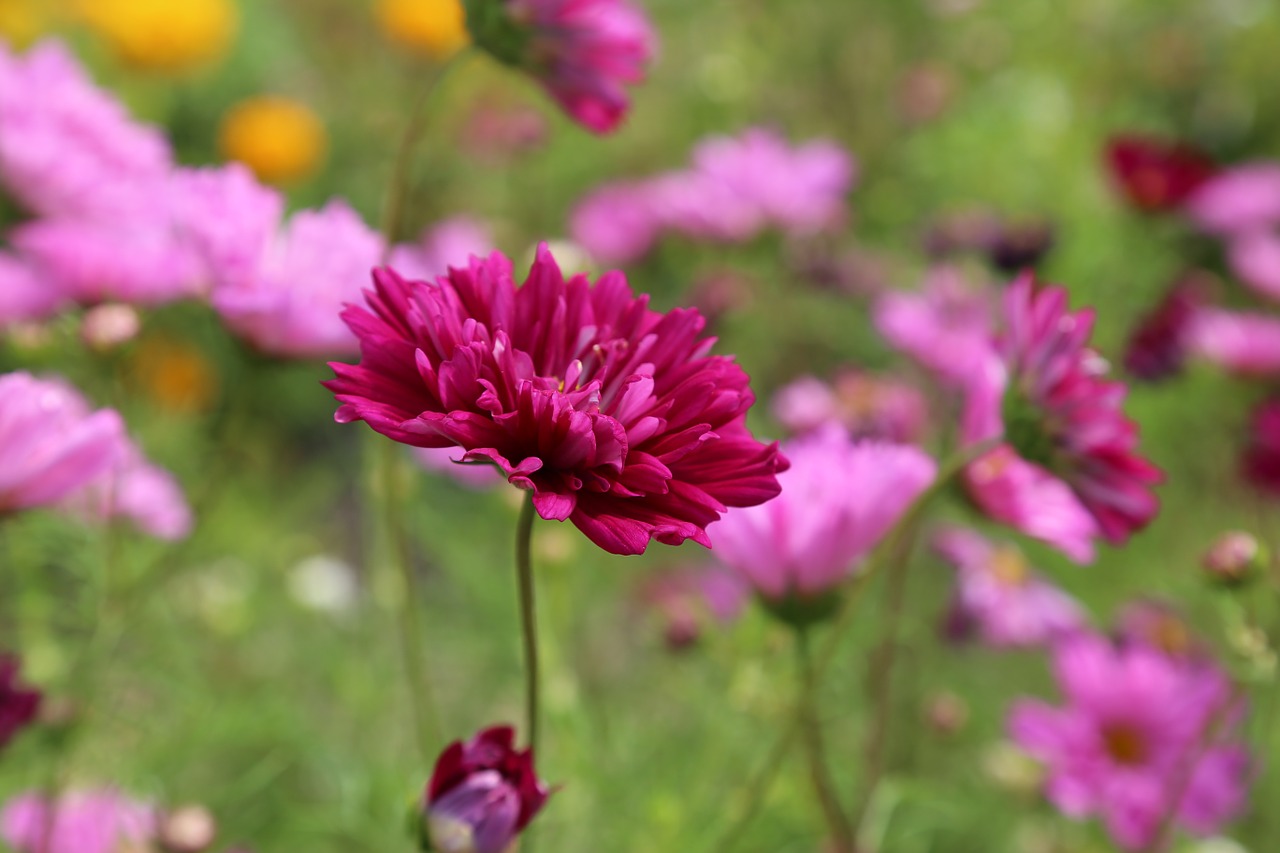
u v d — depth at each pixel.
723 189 1.09
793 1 1.69
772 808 0.81
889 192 1.51
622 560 1.01
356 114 1.58
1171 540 1.13
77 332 0.77
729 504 0.59
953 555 0.93
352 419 0.58
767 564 0.70
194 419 0.97
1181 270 1.33
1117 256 1.27
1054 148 1.39
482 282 0.60
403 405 0.59
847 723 0.93
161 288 0.77
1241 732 0.89
